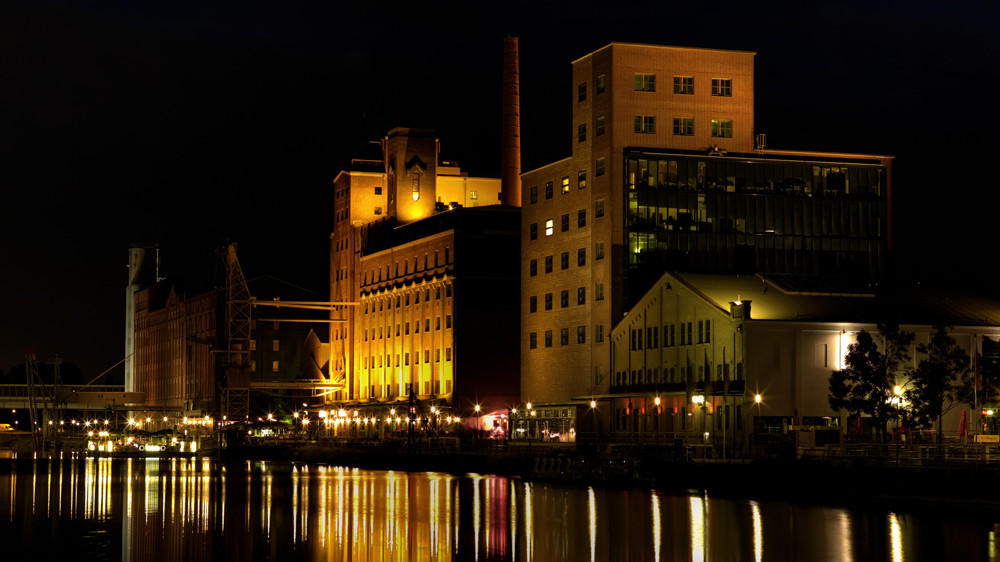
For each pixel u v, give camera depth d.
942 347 106.12
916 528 70.25
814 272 143.00
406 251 197.12
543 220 159.50
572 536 68.94
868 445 92.88
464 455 137.50
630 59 143.88
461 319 174.75
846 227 144.88
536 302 160.75
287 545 66.94
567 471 111.69
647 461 106.50
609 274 142.00
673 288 127.62
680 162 141.88
